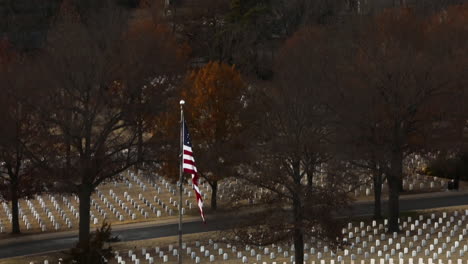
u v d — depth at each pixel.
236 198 102.12
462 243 113.88
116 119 115.44
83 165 110.75
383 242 116.12
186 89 130.50
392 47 138.50
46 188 137.38
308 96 112.56
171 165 123.50
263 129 111.25
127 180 147.62
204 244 114.81
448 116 134.62
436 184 157.00
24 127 124.44
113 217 133.50
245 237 99.88
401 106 125.19
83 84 115.06
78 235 122.44
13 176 123.75
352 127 120.12
